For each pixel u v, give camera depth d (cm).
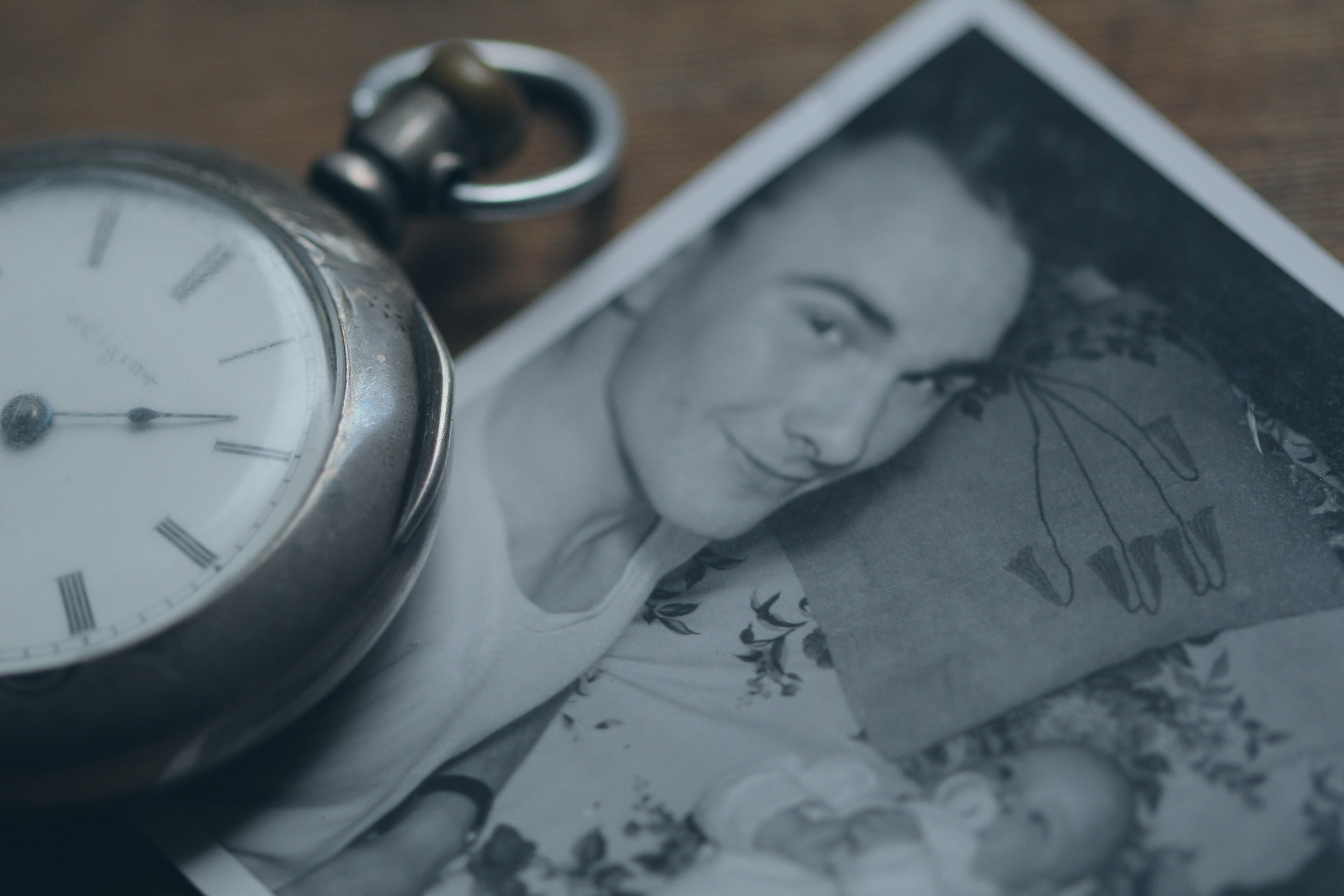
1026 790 44
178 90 65
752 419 53
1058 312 53
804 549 50
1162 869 42
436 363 45
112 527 41
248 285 45
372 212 52
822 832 44
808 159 59
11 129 65
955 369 53
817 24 64
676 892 44
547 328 57
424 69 54
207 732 39
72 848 46
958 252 55
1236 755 43
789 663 47
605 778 46
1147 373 51
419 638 49
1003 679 46
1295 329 52
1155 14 61
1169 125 57
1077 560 48
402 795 46
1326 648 45
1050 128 58
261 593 39
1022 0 62
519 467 53
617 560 51
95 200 47
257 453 42
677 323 56
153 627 39
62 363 44
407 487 42
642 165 61
